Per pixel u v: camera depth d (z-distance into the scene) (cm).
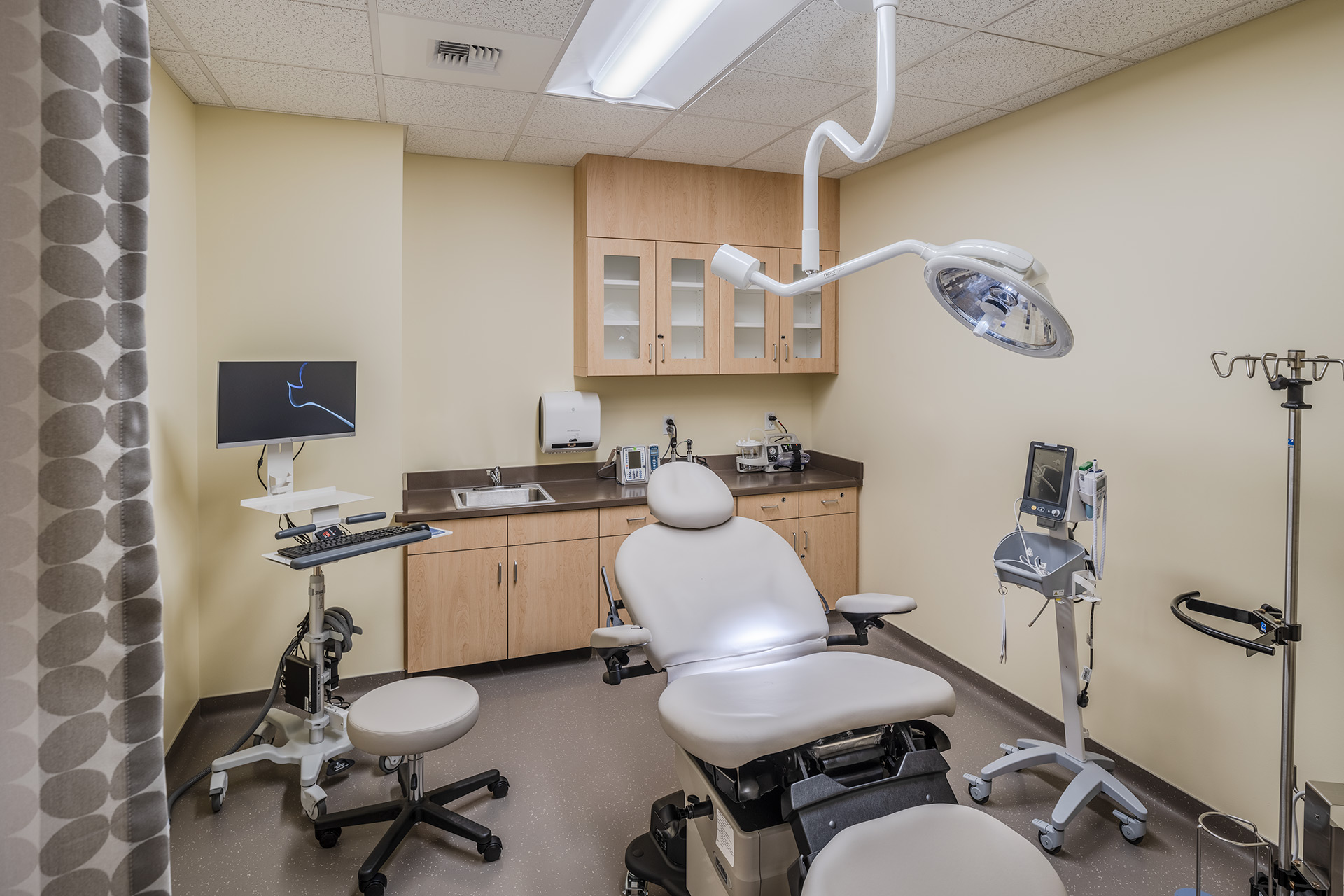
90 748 64
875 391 371
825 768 161
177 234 253
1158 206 229
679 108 281
